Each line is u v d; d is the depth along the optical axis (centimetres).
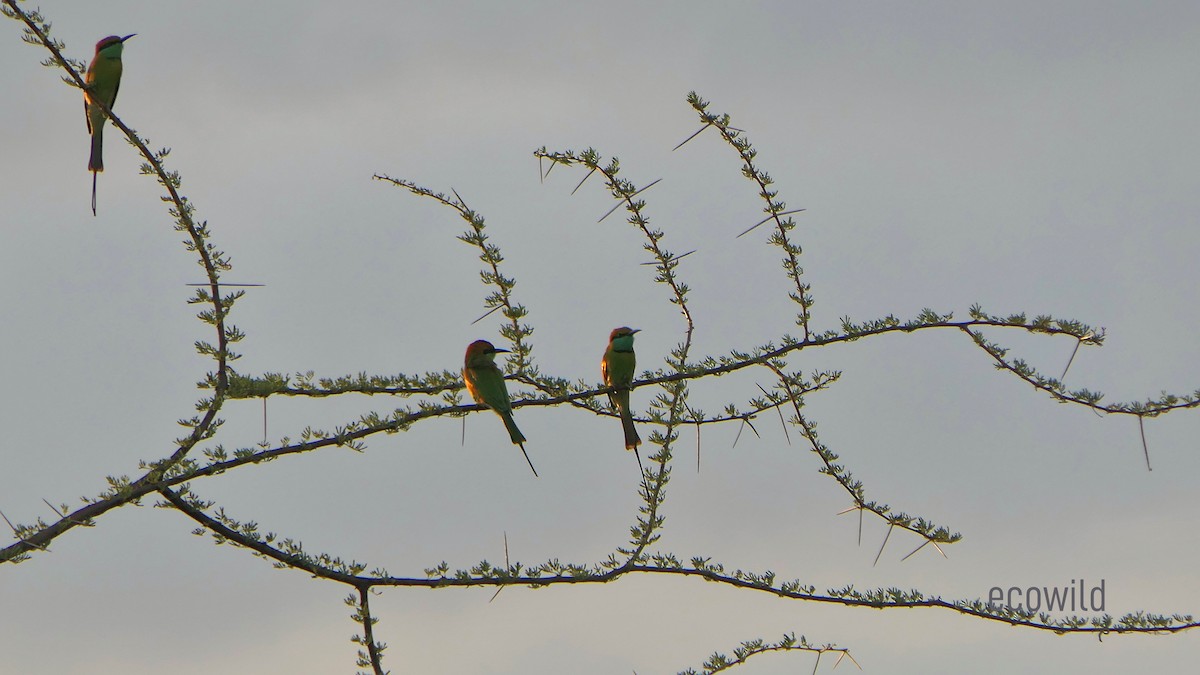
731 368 1152
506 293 1274
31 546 856
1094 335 1093
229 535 948
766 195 1163
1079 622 963
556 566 998
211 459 971
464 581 960
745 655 993
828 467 1098
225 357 1024
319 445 1006
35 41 1005
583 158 1202
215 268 1045
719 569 1029
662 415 1120
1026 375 1102
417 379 1121
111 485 924
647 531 1038
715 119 1157
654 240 1220
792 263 1162
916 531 1055
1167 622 949
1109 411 1081
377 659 934
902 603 995
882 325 1143
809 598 1010
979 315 1122
